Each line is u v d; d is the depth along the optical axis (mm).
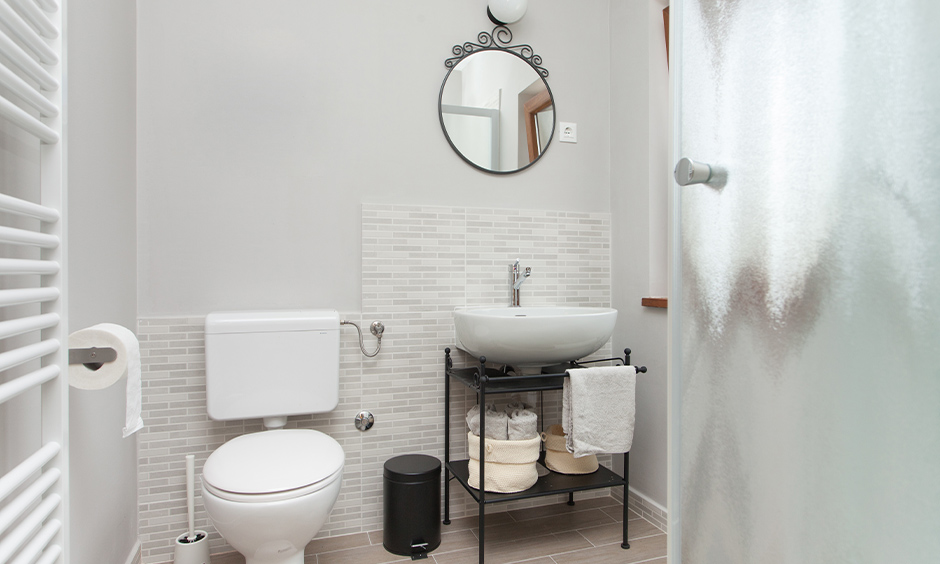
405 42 2346
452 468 2227
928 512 504
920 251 505
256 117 2160
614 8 2623
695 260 793
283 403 1972
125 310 1889
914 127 509
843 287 580
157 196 2045
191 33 2098
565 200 2576
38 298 939
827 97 592
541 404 2506
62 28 1047
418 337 2316
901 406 525
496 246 2439
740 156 708
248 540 1553
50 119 1032
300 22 2217
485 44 2467
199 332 2064
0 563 768
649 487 2354
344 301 2248
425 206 2334
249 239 2139
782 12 644
